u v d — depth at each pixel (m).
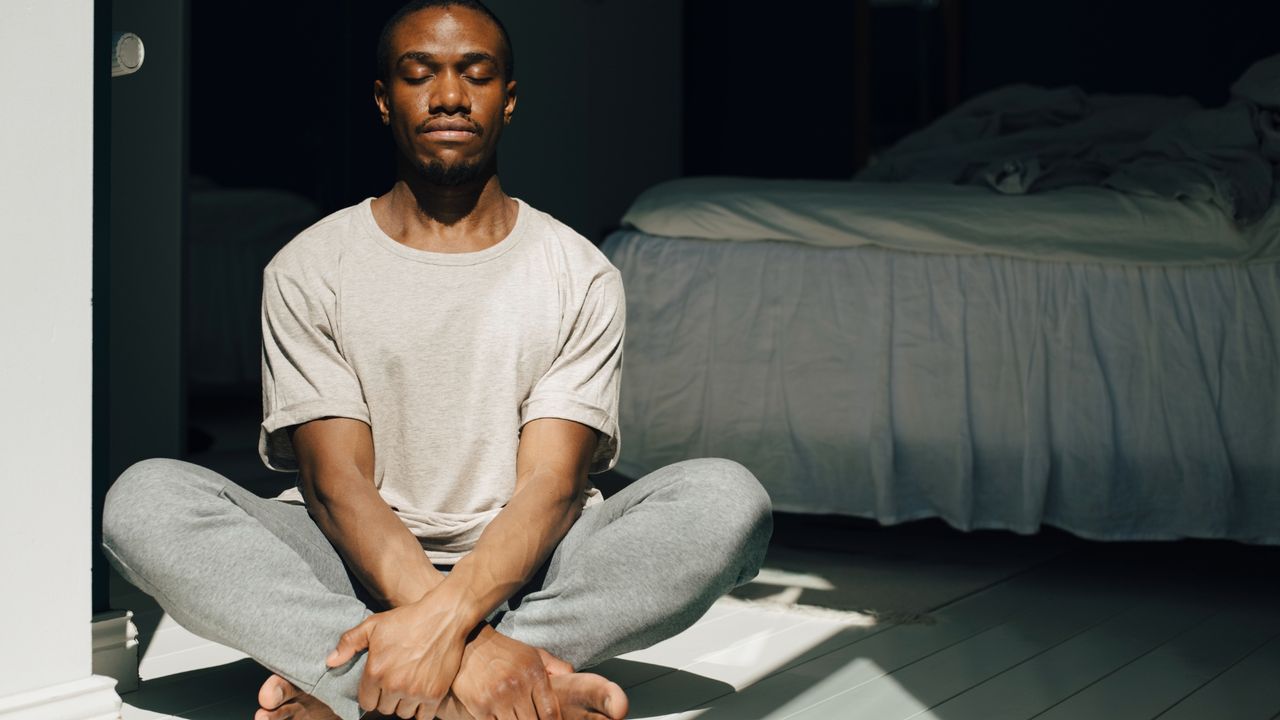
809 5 5.44
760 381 2.71
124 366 3.14
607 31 5.00
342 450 1.49
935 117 5.30
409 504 1.55
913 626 2.06
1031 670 1.81
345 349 1.55
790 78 5.50
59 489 1.37
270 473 3.54
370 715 1.43
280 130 5.64
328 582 1.51
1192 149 2.74
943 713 1.61
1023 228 2.56
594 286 1.61
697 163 5.65
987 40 5.16
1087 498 2.46
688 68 5.63
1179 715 1.61
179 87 3.17
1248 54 4.64
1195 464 2.43
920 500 2.59
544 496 1.45
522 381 1.56
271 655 1.37
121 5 3.05
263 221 5.10
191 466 1.49
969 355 2.56
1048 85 5.04
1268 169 2.64
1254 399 2.43
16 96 1.32
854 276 2.66
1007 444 2.53
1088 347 2.50
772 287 2.72
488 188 1.61
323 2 5.50
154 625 2.02
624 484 3.44
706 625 2.05
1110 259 2.51
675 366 2.79
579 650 1.45
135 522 1.40
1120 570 2.52
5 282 1.32
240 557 1.38
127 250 3.13
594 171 4.95
